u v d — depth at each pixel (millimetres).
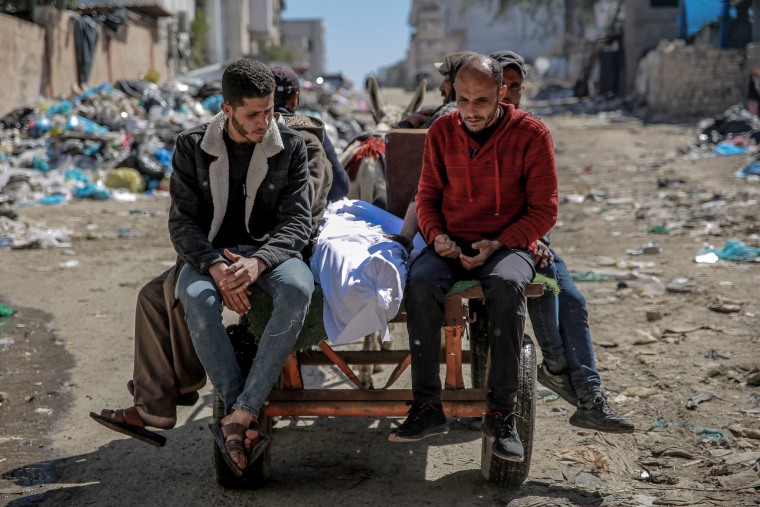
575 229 9953
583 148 18719
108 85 19672
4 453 4199
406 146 4566
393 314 3424
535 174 3535
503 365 3379
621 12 37875
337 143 15555
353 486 3773
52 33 20125
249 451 3254
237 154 3527
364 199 5156
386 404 3521
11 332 6340
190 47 38219
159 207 12539
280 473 3939
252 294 3443
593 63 36031
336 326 3418
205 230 3645
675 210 10555
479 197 3609
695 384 4871
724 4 23875
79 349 5957
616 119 25906
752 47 22359
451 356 3518
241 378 3336
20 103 18422
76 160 14664
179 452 4219
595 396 3732
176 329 3471
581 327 3840
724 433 4219
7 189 12969
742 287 6875
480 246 3479
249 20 61500
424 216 3666
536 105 34062
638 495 3604
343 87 41750
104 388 5191
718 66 23844
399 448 4223
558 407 4668
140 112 18125
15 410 4793
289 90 4590
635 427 4352
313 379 5285
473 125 3447
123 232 10477
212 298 3316
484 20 56469
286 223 3582
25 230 10344
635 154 17016
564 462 3973
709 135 17516
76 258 9086
